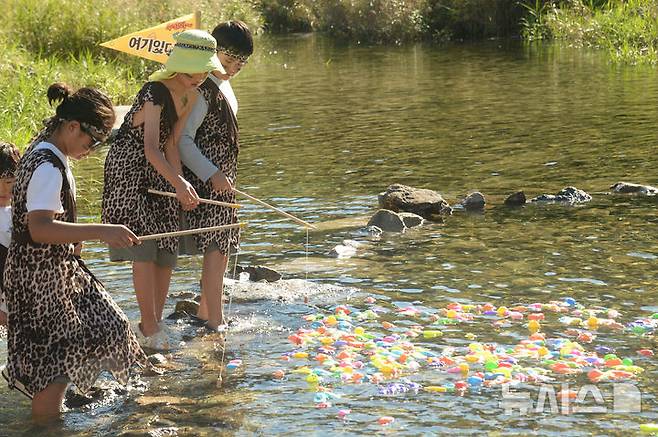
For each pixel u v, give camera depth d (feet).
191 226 25.57
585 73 71.82
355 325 25.45
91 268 30.86
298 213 36.96
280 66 86.22
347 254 31.58
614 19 89.76
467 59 84.69
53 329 20.07
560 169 42.65
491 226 34.27
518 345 23.49
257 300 27.63
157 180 24.75
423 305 26.68
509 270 29.27
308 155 47.80
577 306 26.03
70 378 20.22
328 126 55.72
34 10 72.43
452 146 48.70
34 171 19.04
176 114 24.36
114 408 21.02
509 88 66.90
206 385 22.15
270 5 123.85
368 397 21.09
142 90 24.27
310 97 67.21
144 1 81.71
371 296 27.55
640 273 28.48
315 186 41.22
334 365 22.85
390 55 91.40
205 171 24.93
